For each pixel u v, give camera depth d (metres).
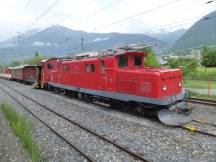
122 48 15.55
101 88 16.69
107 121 13.23
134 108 14.83
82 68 19.02
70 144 9.84
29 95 25.61
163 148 9.09
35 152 8.49
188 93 14.06
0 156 8.52
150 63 25.69
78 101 20.31
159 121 12.84
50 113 16.03
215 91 23.72
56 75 25.12
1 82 53.03
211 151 8.65
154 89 12.61
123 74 14.53
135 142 9.84
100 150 9.17
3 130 11.73
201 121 12.52
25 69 43.69
